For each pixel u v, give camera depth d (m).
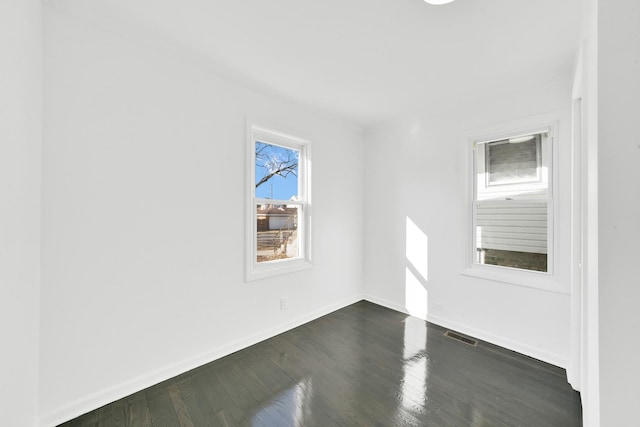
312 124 3.07
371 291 3.66
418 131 3.15
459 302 2.80
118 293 1.78
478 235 2.75
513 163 2.53
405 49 1.92
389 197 3.44
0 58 0.95
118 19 1.67
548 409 1.71
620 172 0.78
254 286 2.55
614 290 0.78
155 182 1.93
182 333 2.07
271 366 2.18
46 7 1.51
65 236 1.59
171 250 2.01
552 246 2.30
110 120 1.74
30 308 1.32
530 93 2.36
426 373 2.09
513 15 1.56
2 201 0.97
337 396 1.84
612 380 0.78
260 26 1.71
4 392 0.98
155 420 1.62
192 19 1.66
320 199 3.20
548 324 2.25
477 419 1.63
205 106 2.19
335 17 1.62
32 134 1.33
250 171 2.48
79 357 1.64
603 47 0.79
